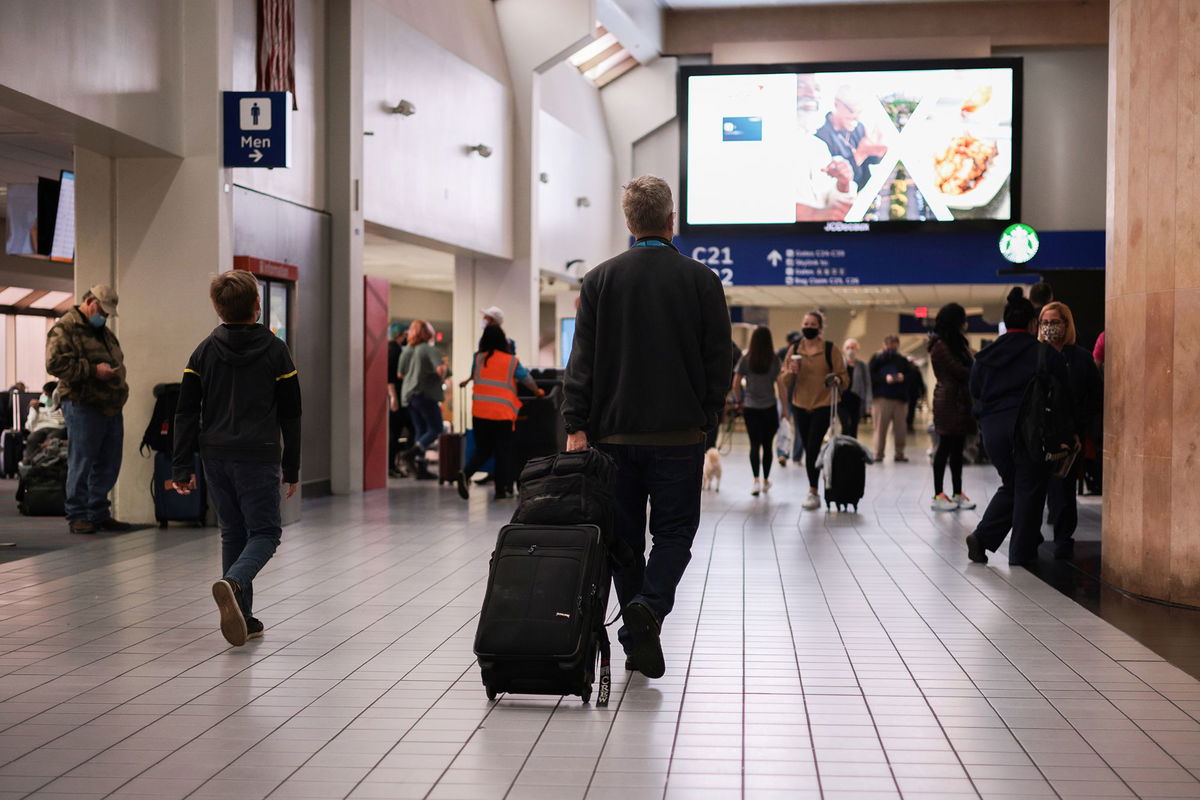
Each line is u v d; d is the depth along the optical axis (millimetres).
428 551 8414
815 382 11148
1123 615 6164
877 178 22234
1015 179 22000
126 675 4910
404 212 14250
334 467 12711
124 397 9320
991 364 7863
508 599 4281
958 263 22297
